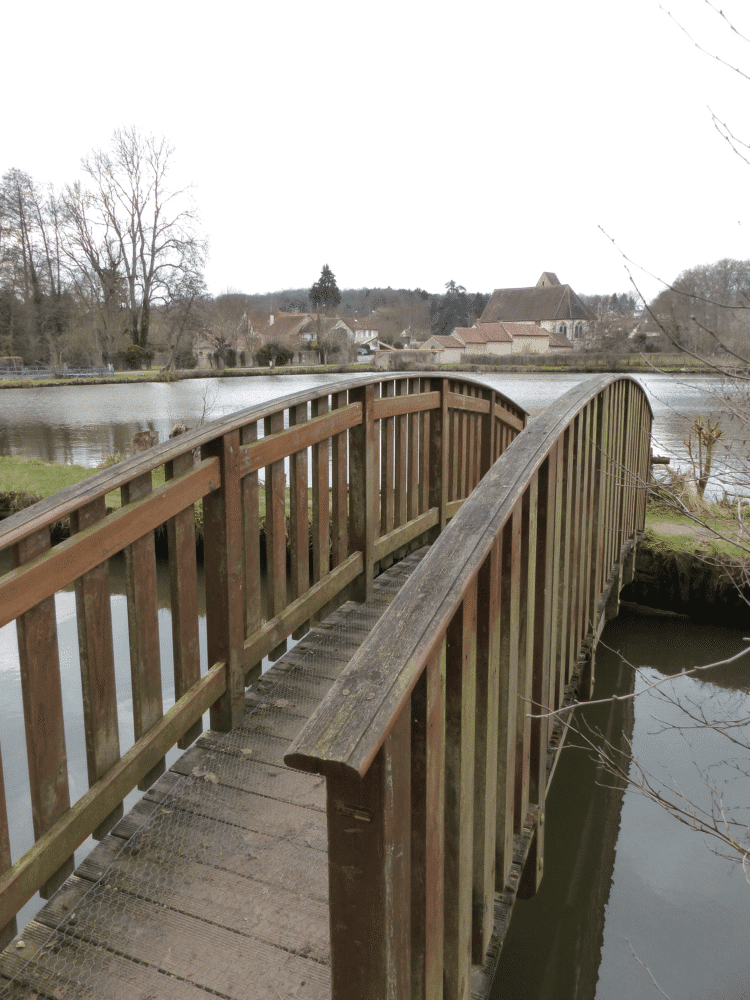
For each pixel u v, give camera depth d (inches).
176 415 1129.4
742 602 269.4
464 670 52.2
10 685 181.9
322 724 34.9
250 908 73.3
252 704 113.6
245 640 110.3
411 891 47.4
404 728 40.4
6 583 64.4
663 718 217.6
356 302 6210.6
